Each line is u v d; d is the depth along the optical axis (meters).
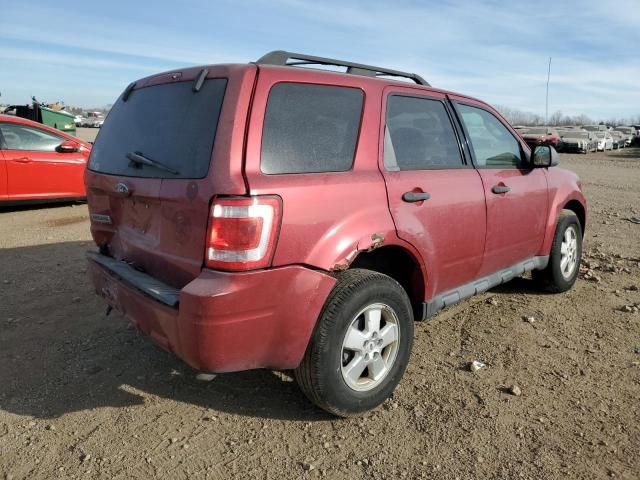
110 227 3.53
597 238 7.97
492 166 4.22
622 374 3.70
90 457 2.84
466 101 4.15
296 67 3.05
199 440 2.99
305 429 3.09
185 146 2.85
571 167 22.50
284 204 2.69
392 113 3.45
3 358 3.91
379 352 3.18
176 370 3.75
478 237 3.93
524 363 3.84
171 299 2.72
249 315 2.64
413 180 3.40
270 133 2.77
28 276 5.71
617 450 2.89
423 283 3.54
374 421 3.16
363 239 3.01
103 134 3.69
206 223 2.63
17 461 2.81
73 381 3.60
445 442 2.96
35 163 8.73
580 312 4.79
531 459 2.82
